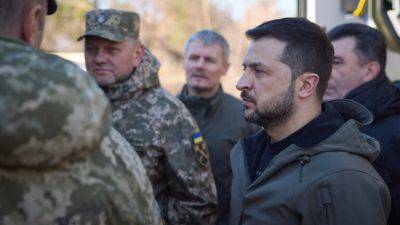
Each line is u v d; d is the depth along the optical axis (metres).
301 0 2.96
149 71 2.30
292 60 1.54
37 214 0.99
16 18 1.11
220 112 2.98
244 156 1.75
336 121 1.54
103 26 2.26
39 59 0.99
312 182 1.45
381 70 2.27
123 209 1.07
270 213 1.50
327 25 2.87
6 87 0.95
